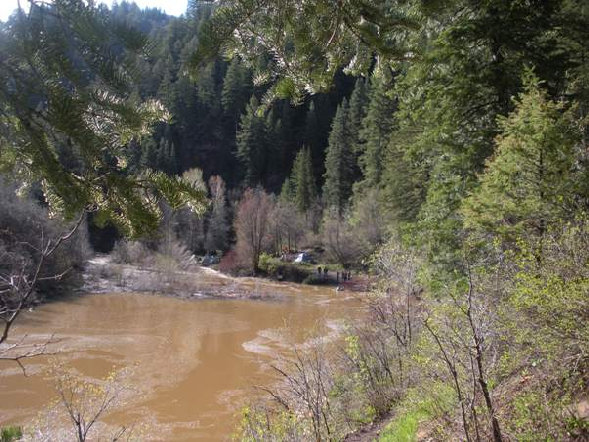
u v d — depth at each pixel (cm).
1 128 178
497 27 877
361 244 4059
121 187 190
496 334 461
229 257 5022
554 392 420
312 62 281
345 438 701
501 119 774
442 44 898
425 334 522
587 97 830
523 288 425
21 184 236
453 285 752
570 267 435
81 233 3016
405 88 1012
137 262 4206
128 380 1525
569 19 904
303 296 3562
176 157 7525
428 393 539
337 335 1152
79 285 3259
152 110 201
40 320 2334
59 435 1034
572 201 602
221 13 229
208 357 1820
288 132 7906
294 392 764
